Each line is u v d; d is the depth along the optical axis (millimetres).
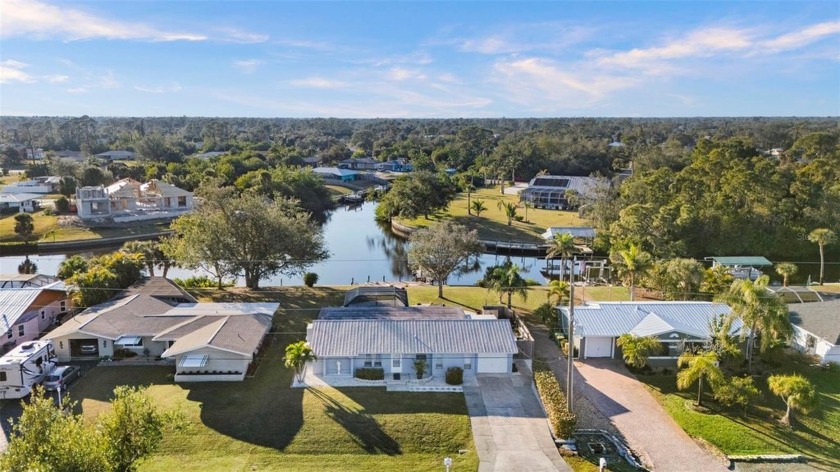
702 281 55438
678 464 30797
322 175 171000
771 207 80062
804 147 129375
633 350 41375
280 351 44094
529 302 58062
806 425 34562
